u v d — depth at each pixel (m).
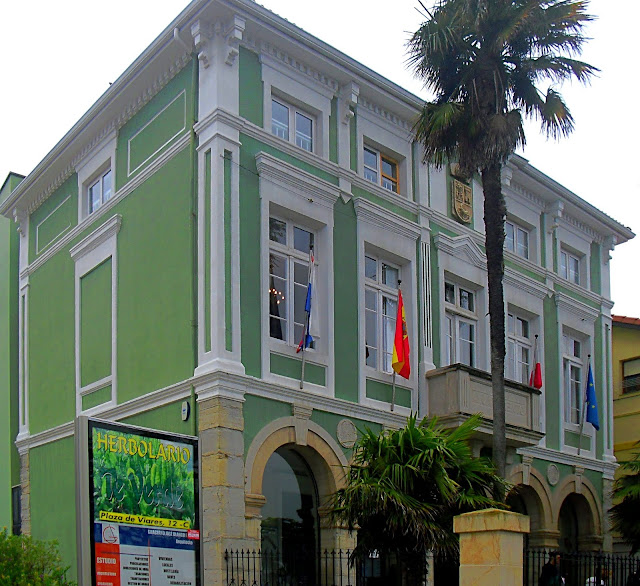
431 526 14.71
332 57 20.48
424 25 19.03
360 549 15.63
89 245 22.28
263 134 19.09
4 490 26.19
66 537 21.66
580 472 26.41
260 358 18.23
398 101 22.02
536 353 25.80
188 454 14.78
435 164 20.14
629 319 31.27
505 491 16.23
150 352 19.39
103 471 13.52
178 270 18.86
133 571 13.60
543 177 26.23
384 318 21.44
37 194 25.42
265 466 18.33
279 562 18.30
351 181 20.86
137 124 21.06
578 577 24.31
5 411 26.84
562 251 27.98
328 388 19.39
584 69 19.06
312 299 19.66
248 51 19.31
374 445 15.85
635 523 23.67
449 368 21.12
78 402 21.89
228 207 18.23
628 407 30.67
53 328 23.81
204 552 16.92
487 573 13.01
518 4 18.98
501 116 18.58
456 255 23.38
